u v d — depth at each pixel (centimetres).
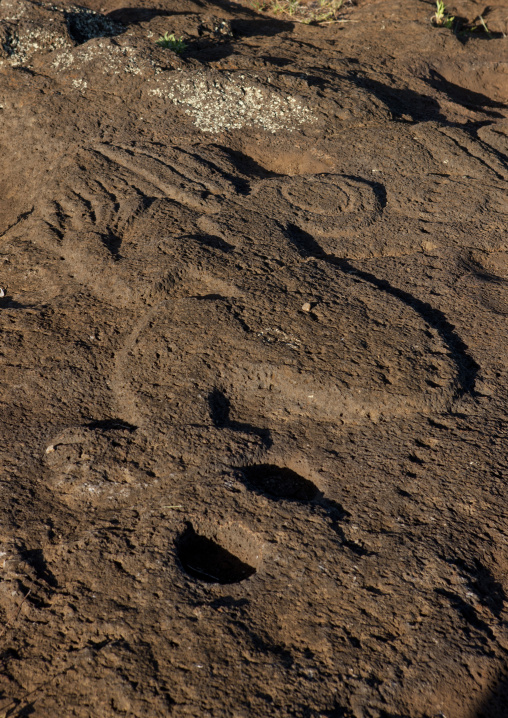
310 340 260
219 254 315
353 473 210
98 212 357
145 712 148
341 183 375
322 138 430
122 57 489
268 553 184
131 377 252
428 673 154
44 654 164
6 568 186
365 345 256
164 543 188
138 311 288
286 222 343
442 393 235
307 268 304
